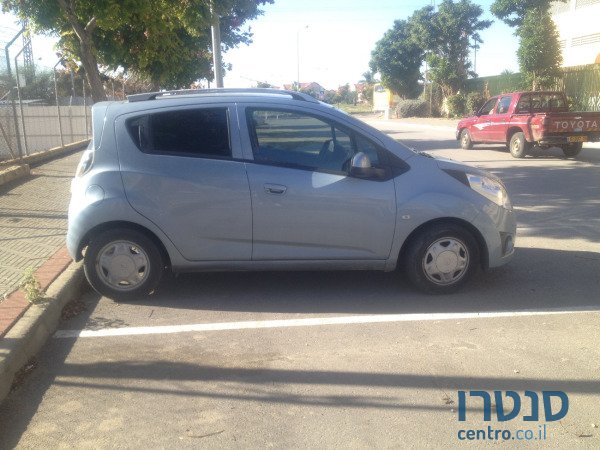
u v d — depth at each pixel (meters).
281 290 6.00
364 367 4.34
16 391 4.10
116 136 5.55
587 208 9.63
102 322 5.28
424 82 46.69
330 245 5.59
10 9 9.84
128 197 5.46
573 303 5.53
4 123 12.98
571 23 36.06
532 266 6.64
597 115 15.94
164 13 11.07
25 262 6.43
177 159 5.52
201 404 3.89
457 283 5.75
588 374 4.18
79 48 11.75
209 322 5.23
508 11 29.77
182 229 5.52
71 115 19.30
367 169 5.49
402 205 5.53
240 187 5.46
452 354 4.52
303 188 5.48
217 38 15.52
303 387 4.07
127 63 12.49
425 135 26.92
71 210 5.58
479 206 5.62
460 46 41.66
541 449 3.37
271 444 3.44
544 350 4.56
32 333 4.67
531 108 17.36
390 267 5.70
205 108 5.58
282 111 5.56
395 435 3.51
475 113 19.56
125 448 3.44
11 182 11.72
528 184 12.11
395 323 5.13
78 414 3.81
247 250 5.59
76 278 5.96
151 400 3.96
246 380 4.19
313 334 4.94
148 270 5.66
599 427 3.56
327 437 3.50
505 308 5.43
